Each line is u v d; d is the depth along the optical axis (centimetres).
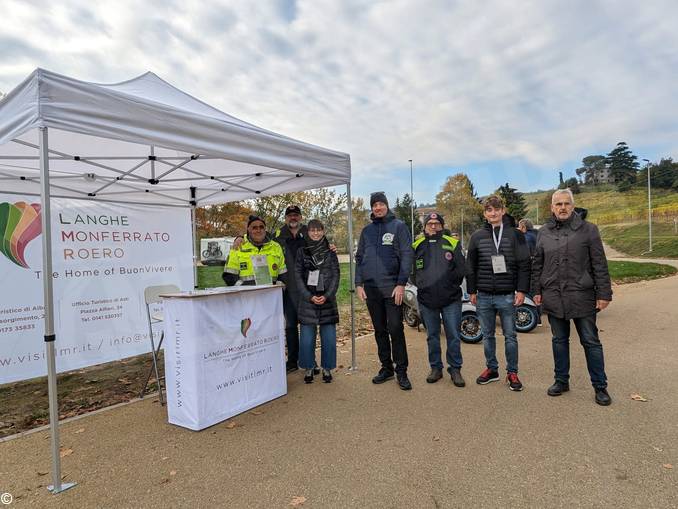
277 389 411
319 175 463
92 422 364
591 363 373
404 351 427
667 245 3438
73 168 492
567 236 376
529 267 411
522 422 337
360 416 360
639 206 6253
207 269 2255
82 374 537
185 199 650
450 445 303
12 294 475
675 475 255
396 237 423
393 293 422
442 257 430
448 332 436
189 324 336
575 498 236
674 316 766
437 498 241
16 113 263
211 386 348
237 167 511
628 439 303
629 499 234
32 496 254
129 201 610
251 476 270
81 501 248
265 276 476
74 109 259
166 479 269
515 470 268
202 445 315
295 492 251
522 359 516
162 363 582
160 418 370
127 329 576
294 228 502
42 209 260
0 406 423
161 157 433
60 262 512
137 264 589
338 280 453
